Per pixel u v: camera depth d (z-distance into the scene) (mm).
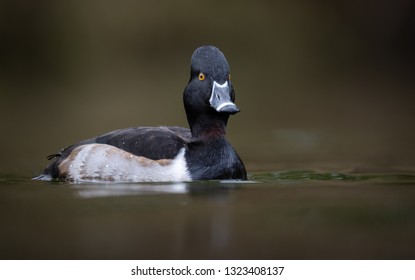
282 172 11523
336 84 25750
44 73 25359
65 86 24484
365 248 6777
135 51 27078
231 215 7957
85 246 6789
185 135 10414
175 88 24031
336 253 6652
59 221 7684
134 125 17453
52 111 20484
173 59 26812
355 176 10984
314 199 8844
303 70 26844
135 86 24312
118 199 8734
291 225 7527
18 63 25500
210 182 9805
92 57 26375
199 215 7926
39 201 8688
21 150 14445
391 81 26172
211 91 9773
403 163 12711
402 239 7066
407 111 21188
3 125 18234
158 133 10164
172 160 9898
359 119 19953
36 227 7449
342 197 8992
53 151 14320
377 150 14609
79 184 9852
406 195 9125
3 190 9445
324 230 7359
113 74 25688
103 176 9992
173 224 7535
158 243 6844
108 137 10344
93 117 19094
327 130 18016
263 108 21703
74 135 16328
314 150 14742
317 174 11242
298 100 23297
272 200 8758
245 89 24406
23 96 22828
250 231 7301
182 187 9461
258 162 13008
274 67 26781
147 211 8125
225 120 10141
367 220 7742
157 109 20094
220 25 27688
